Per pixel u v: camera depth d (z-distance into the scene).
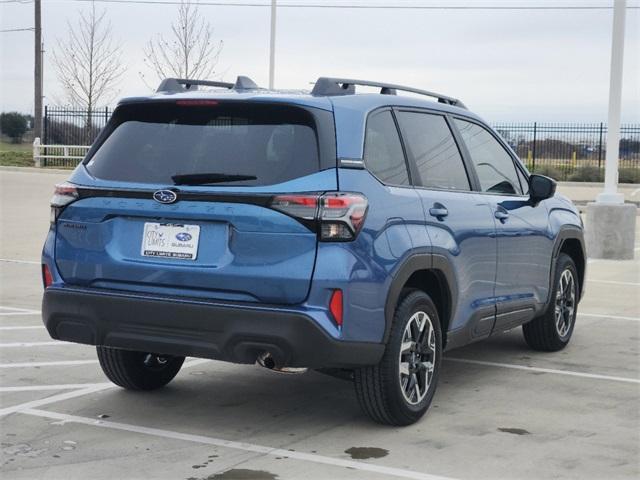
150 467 4.94
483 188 6.75
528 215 7.26
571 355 7.93
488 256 6.56
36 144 35.03
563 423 5.88
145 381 6.41
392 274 5.36
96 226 5.52
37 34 39.38
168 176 5.39
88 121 38.41
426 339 5.82
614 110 14.49
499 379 7.04
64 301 5.51
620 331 9.00
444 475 4.88
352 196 5.14
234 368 7.23
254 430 5.62
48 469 4.89
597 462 5.13
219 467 4.95
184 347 5.23
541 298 7.52
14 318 9.23
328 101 5.40
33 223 17.89
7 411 5.96
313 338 5.01
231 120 5.41
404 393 5.64
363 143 5.42
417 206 5.74
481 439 5.51
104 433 5.53
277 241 5.07
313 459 5.09
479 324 6.51
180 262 5.27
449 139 6.49
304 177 5.14
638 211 23.50
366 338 5.22
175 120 5.55
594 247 14.66
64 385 6.64
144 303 5.26
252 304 5.10
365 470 4.93
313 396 6.45
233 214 5.14
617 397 6.54
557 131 38.09
